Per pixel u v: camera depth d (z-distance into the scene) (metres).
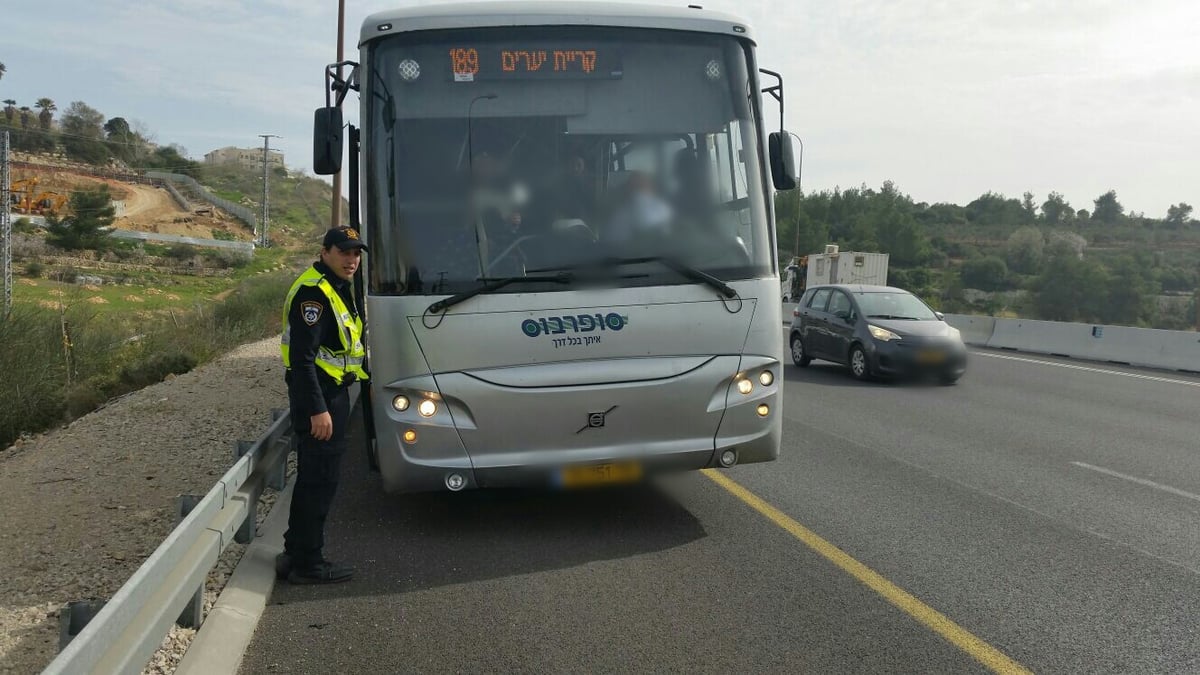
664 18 6.21
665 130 6.09
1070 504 7.14
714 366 5.95
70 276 52.16
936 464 8.59
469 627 4.70
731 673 4.16
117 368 16.34
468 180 5.78
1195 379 16.41
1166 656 4.34
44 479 7.81
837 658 4.31
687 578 5.40
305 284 5.12
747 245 6.14
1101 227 115.38
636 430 5.86
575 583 5.34
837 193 110.00
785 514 6.78
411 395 5.65
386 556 5.85
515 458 5.71
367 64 5.89
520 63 5.96
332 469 5.29
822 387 14.34
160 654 4.16
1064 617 4.82
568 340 5.73
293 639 4.55
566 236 5.81
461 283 5.66
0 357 12.57
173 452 8.86
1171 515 6.84
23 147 126.81
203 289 57.91
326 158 5.90
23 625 4.61
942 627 4.68
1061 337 21.28
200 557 4.12
